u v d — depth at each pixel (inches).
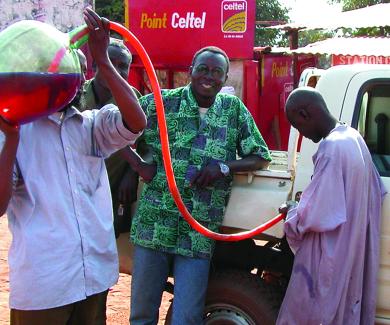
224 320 131.2
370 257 114.9
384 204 120.0
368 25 287.7
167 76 256.5
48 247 89.0
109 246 96.8
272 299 128.3
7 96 79.6
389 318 122.9
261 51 267.6
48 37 82.7
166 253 127.8
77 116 94.1
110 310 183.6
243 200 127.9
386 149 126.3
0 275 208.8
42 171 90.5
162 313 182.7
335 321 111.7
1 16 433.1
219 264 136.5
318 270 111.3
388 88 124.6
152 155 129.0
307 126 116.1
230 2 244.4
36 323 90.4
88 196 94.7
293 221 112.6
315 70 141.6
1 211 86.1
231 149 128.3
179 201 116.4
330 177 109.0
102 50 91.4
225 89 195.8
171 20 250.4
